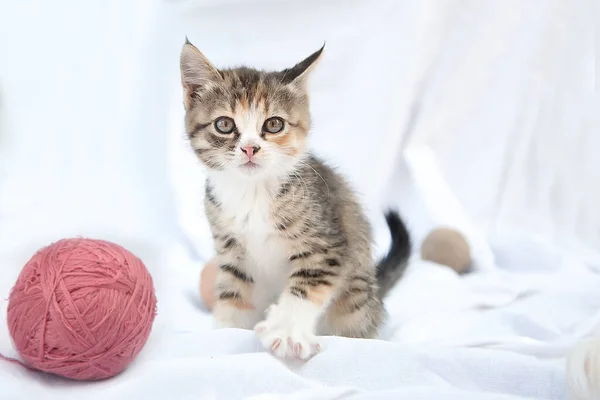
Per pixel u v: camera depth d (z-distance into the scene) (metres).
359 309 0.61
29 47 0.83
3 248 0.71
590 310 0.64
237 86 0.59
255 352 0.55
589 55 0.81
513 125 0.83
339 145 0.84
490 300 0.67
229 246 0.60
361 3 0.82
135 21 0.83
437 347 0.54
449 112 0.84
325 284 0.58
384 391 0.50
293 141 0.60
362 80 0.83
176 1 0.82
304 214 0.58
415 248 0.77
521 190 0.83
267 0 0.82
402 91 0.83
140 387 0.51
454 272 0.73
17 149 0.83
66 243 0.53
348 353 0.53
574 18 0.81
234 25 0.83
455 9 0.82
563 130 0.82
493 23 0.82
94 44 0.83
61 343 0.51
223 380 0.52
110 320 0.51
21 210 0.80
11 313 0.52
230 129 0.59
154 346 0.56
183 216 0.81
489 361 0.53
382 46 0.83
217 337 0.56
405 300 0.68
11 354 0.55
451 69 0.83
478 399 0.49
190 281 0.71
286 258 0.59
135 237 0.78
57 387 0.52
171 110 0.83
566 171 0.82
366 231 0.65
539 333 0.61
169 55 0.83
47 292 0.50
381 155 0.83
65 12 0.83
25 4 0.83
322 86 0.84
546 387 0.52
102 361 0.52
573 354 0.47
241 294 0.61
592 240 0.80
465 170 0.84
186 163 0.82
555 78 0.82
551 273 0.73
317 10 0.83
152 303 0.54
